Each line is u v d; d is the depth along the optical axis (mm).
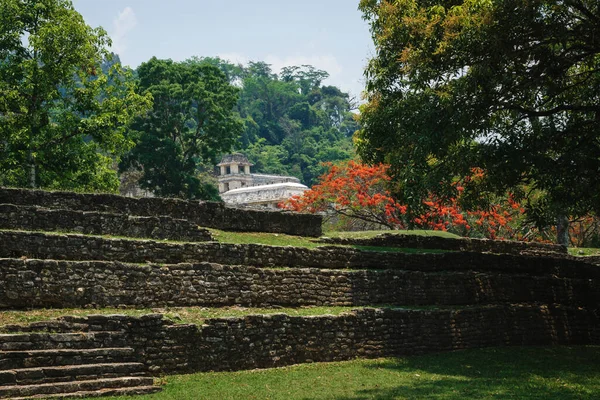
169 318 17562
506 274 28500
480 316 25188
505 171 22812
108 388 14414
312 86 168250
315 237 26594
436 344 23266
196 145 60500
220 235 22828
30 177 32938
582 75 24891
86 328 15578
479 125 21562
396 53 23500
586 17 21969
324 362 20078
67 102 35594
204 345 17469
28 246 17266
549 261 31250
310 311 21062
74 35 33312
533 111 22703
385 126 23469
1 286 16109
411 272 24703
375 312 21734
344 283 22703
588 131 22500
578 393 16125
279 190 63750
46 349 14508
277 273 21109
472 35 20688
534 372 19578
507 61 21078
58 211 18938
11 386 13336
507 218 42188
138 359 15875
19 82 33656
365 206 41125
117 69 36875
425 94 22266
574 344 29016
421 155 21766
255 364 18469
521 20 20172
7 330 14656
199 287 19328
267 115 147250
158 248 19344
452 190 22484
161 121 58406
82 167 35406
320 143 138750
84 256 18031
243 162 88875
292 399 14789
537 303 28969
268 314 19109
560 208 22656
